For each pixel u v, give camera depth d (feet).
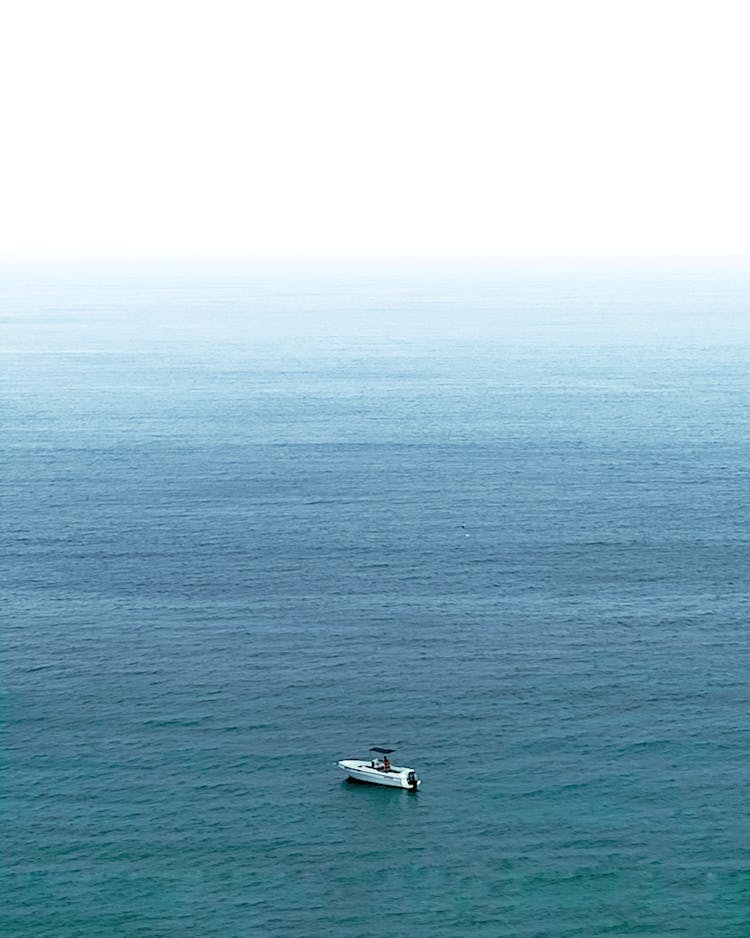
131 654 348.18
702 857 252.83
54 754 292.40
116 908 238.27
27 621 372.17
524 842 257.96
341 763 283.59
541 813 268.00
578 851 254.88
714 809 268.82
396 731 303.68
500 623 370.73
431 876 247.70
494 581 407.44
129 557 432.66
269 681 331.36
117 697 321.93
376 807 270.87
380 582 406.21
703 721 307.99
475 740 298.97
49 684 329.31
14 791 276.21
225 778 282.36
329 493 521.65
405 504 502.38
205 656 347.15
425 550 439.63
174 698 321.32
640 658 345.10
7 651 350.02
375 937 230.27
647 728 304.30
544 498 512.63
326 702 319.27
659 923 234.17
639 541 450.71
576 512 490.08
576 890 243.19
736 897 241.35
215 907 238.68
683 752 292.81
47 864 250.78
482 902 240.12
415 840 258.98
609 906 238.68
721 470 562.25
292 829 263.08
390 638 359.46
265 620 373.20
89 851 255.29
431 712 313.12
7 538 456.04
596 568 420.36
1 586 402.72
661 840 258.16
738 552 437.58
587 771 284.41
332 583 405.18
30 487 534.78
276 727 306.14
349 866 250.78
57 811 269.03
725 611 380.17
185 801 273.13
